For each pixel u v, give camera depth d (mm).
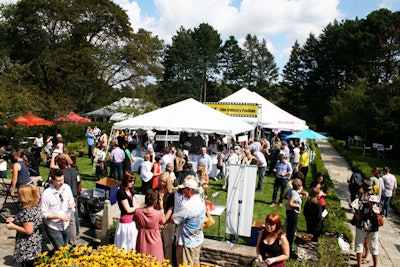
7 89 14547
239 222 7195
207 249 6430
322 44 58344
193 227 5184
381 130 25109
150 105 31672
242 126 14664
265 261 4438
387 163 23766
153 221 5031
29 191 4652
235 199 7219
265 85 72000
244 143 16891
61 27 30375
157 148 15289
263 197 11750
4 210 8312
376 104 25422
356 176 10320
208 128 13156
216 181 13750
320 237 7082
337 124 40906
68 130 28062
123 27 32406
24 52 30281
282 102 64250
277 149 15797
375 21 46625
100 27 32344
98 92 33281
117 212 7469
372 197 6707
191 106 14633
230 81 72188
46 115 25547
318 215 7230
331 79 54656
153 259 4566
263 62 71875
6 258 5965
